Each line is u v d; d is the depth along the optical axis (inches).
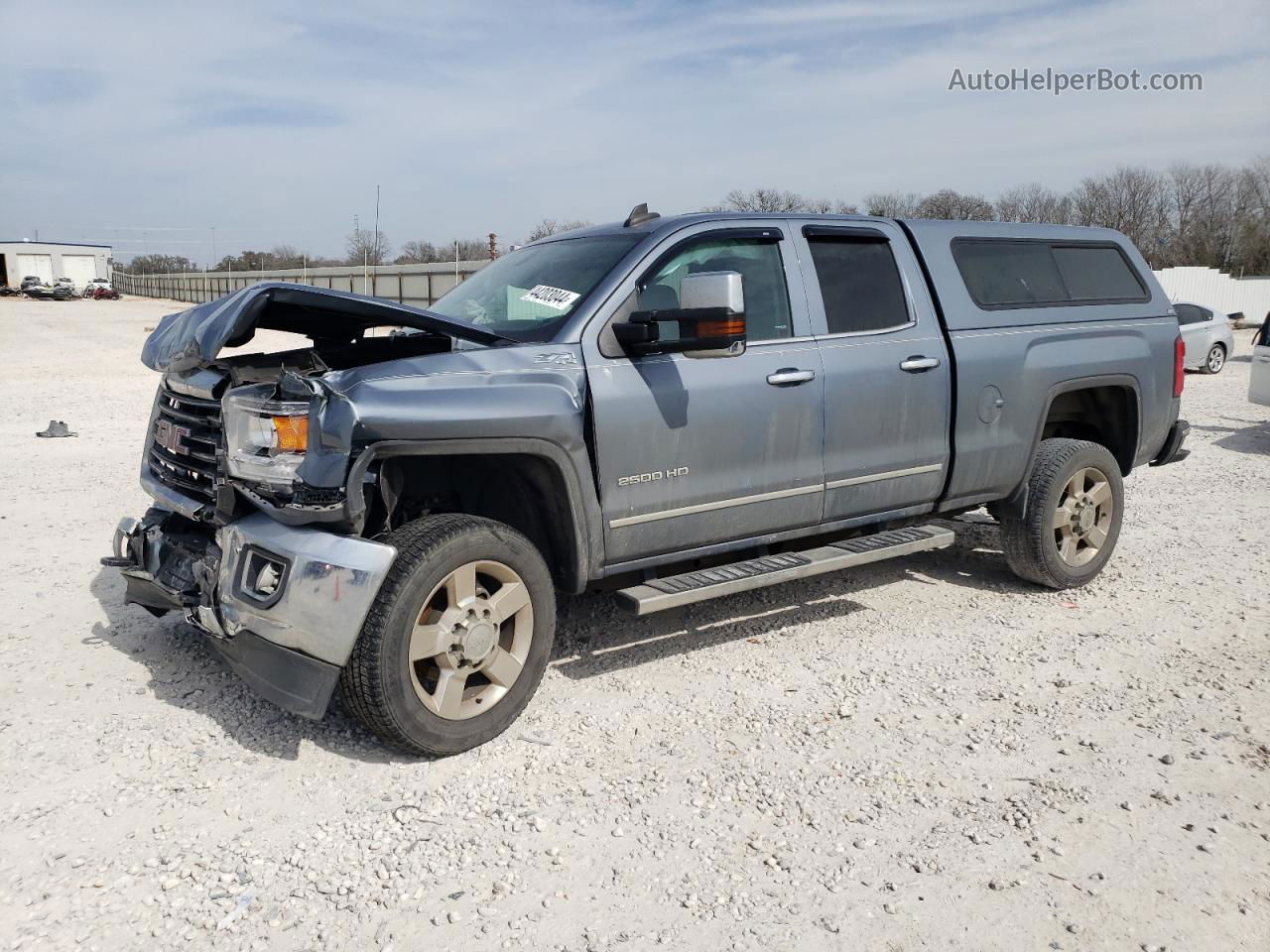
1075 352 221.3
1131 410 236.4
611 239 177.5
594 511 158.6
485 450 144.3
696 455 167.8
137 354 949.2
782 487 179.5
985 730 156.3
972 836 126.4
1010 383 209.5
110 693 164.2
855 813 131.5
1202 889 116.5
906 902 113.2
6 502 301.1
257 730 152.7
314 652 135.4
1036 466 220.5
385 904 111.7
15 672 171.5
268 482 139.3
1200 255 2409.0
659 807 132.7
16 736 148.6
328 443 132.6
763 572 174.1
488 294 182.2
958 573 242.2
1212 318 759.1
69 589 216.4
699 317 150.3
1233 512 308.0
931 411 198.1
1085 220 2373.3
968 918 110.6
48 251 3720.5
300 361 175.9
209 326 144.6
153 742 147.9
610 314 161.3
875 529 205.2
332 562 132.9
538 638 153.9
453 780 139.0
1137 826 129.3
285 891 113.7
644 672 178.1
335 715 158.6
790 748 149.8
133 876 115.6
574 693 168.7
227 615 144.7
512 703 151.3
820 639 195.8
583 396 155.3
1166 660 185.8
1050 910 112.1
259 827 126.4
